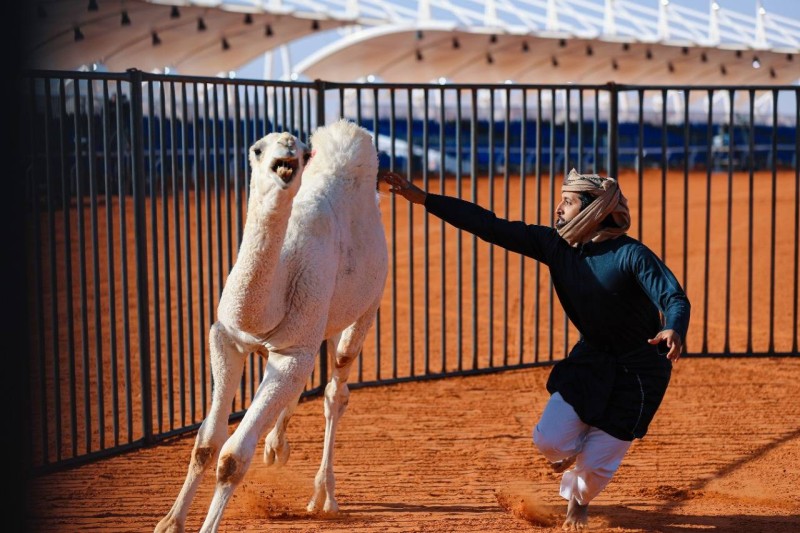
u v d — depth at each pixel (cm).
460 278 968
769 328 1152
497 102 4616
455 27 3984
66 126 649
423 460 694
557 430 511
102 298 1337
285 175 420
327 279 496
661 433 761
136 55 3334
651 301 509
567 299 520
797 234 1027
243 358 482
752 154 1019
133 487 626
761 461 688
